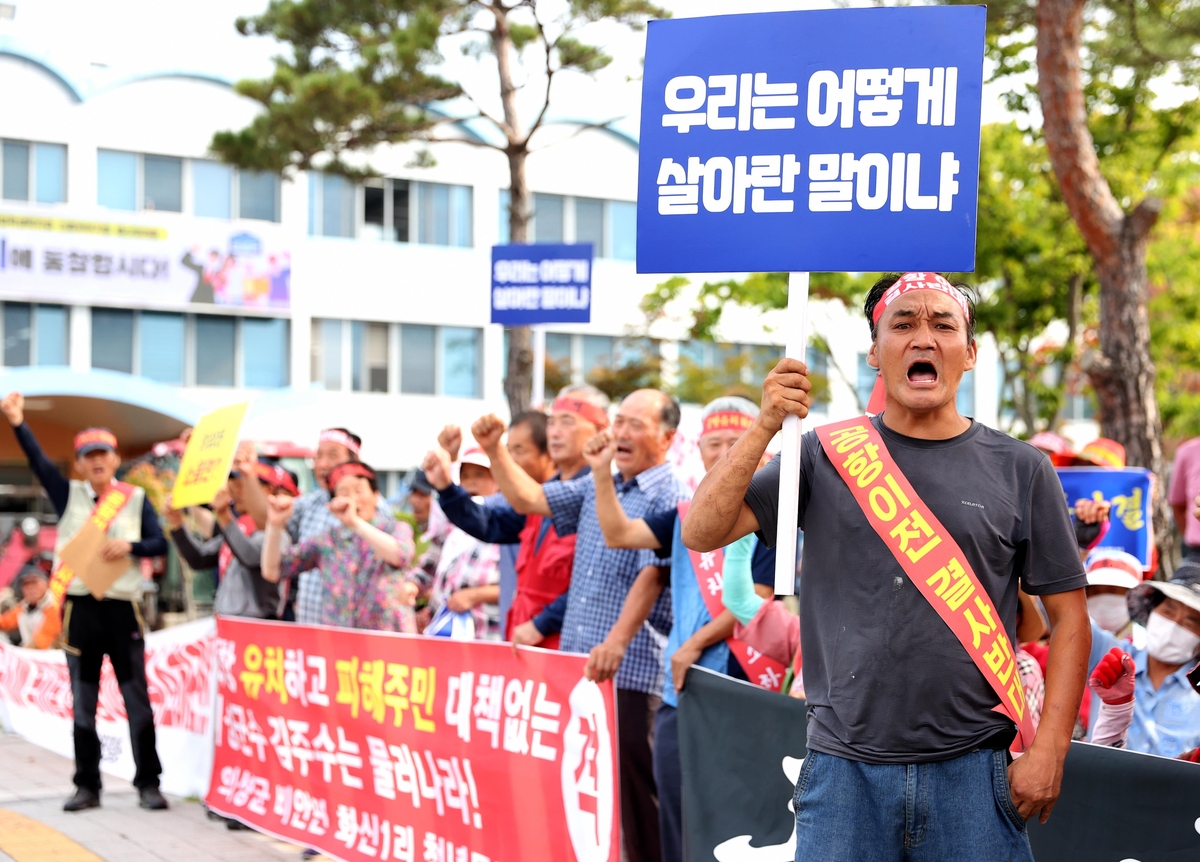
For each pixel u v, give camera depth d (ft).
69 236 79.15
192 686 23.76
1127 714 11.18
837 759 9.19
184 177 83.15
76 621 22.81
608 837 13.80
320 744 19.21
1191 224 67.15
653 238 10.62
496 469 16.74
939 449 9.39
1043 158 58.75
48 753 29.78
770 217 10.36
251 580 22.94
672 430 16.44
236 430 21.81
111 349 81.20
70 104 80.79
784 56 10.41
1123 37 36.73
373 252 87.35
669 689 14.82
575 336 91.66
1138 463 34.65
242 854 19.30
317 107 53.31
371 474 21.18
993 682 8.95
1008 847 8.95
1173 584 12.40
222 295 82.74
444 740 16.51
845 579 9.32
